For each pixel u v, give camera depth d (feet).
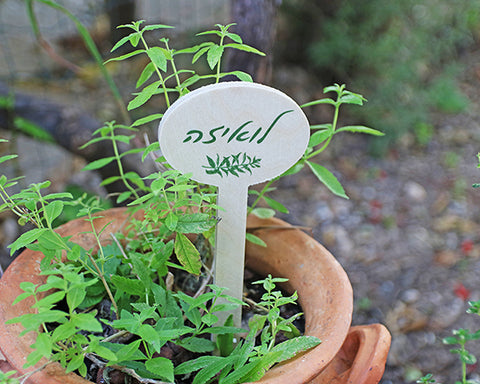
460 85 5.14
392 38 4.20
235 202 1.45
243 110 1.37
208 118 1.36
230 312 1.56
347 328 1.46
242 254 1.50
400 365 2.55
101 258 1.47
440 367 2.55
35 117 2.43
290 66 4.73
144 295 1.48
